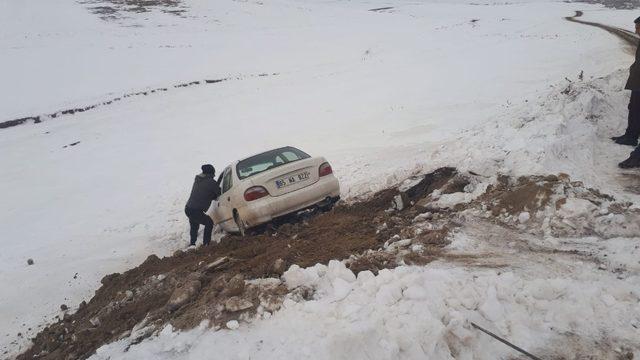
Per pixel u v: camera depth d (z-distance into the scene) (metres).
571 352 3.35
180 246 9.34
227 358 3.48
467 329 3.53
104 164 18.72
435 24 57.53
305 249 5.68
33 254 9.84
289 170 7.34
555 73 18.77
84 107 30.38
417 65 28.66
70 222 12.14
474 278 4.12
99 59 43.00
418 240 5.22
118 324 4.97
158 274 6.50
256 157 8.20
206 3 74.69
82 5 67.75
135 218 11.63
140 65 41.09
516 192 5.66
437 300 3.74
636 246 4.46
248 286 4.30
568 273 4.23
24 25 56.53
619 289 3.77
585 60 19.97
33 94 34.00
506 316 3.70
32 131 26.91
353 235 6.04
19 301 7.52
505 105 15.20
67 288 7.82
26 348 6.10
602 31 30.39
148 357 3.73
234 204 7.55
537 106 9.62
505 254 4.71
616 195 5.75
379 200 7.72
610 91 9.88
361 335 3.31
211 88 32.81
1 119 29.17
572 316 3.63
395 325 3.50
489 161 7.13
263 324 3.81
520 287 3.96
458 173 7.38
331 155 13.62
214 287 4.39
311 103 23.47
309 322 3.69
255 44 49.16
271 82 32.47
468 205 6.14
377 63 33.09
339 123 18.16
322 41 49.66
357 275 4.46
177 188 13.88
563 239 4.88
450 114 15.88
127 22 60.41
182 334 3.92
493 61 24.75
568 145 7.29
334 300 3.86
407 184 7.91
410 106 18.42
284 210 7.24
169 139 21.38
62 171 18.61
